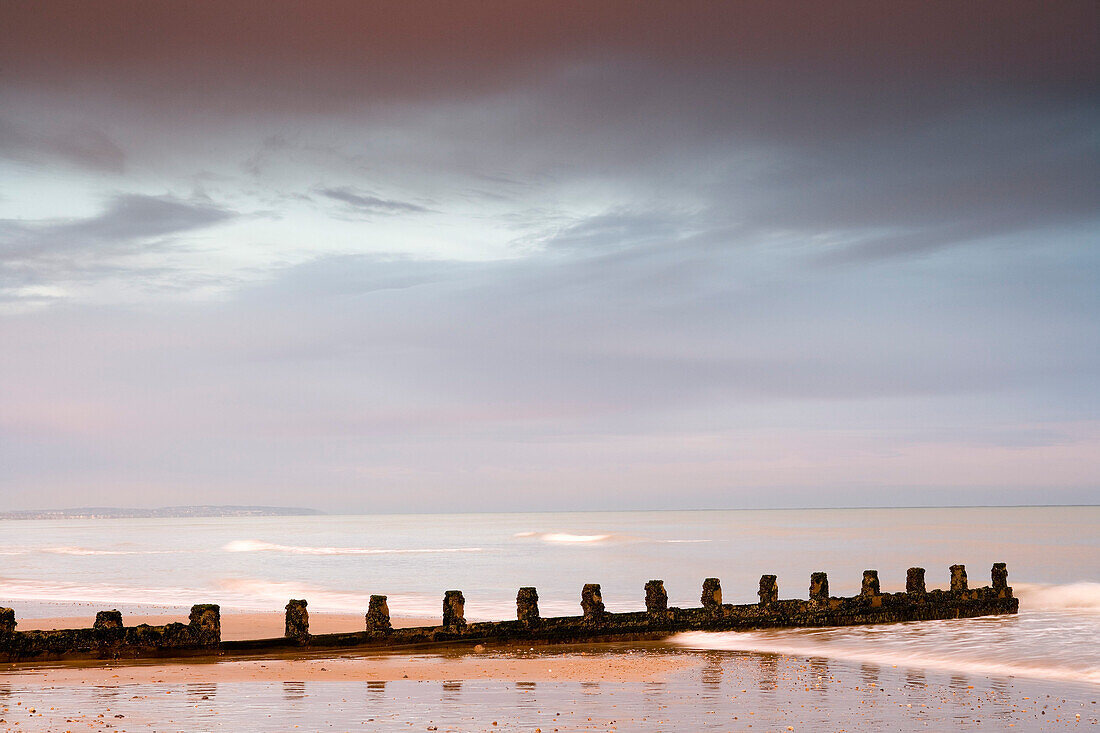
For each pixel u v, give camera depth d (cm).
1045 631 2981
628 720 1709
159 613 4438
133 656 2416
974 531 15350
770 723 1706
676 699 1941
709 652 2675
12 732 1526
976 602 3366
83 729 1552
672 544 12050
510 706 1833
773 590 3062
